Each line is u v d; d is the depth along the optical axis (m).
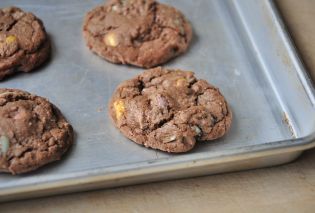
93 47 0.42
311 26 0.45
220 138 0.38
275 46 0.42
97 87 0.40
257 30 0.44
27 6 0.45
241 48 0.44
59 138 0.36
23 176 0.35
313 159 0.38
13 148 0.35
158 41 0.42
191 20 0.45
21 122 0.35
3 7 0.44
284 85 0.41
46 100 0.38
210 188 0.36
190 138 0.37
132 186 0.35
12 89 0.38
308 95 0.38
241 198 0.36
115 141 0.37
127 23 0.42
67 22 0.44
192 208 0.35
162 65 0.42
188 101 0.38
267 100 0.41
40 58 0.41
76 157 0.36
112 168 0.33
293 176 0.37
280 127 0.40
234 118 0.40
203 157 0.34
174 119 0.37
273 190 0.36
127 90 0.39
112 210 0.34
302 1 0.46
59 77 0.41
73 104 0.39
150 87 0.39
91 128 0.38
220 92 0.40
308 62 0.42
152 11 0.43
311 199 0.36
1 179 0.34
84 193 0.35
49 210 0.34
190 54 0.43
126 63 0.42
